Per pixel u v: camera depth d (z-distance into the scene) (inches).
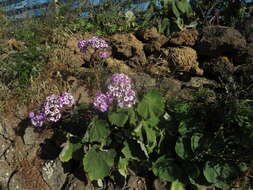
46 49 44.9
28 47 45.6
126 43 42.9
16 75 42.8
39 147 36.8
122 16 52.9
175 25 45.8
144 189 31.5
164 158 30.7
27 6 59.2
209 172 29.1
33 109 39.4
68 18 55.1
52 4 56.2
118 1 55.9
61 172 34.4
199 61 40.6
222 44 38.4
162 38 42.1
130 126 30.5
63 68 42.8
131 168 32.1
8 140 38.9
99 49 42.8
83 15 56.2
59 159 34.8
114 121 29.7
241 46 38.1
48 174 34.9
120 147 31.8
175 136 31.4
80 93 38.8
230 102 30.0
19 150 37.6
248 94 32.2
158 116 30.1
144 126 30.0
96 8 55.6
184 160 30.3
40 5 58.9
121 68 40.1
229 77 34.2
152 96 30.6
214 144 29.4
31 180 35.4
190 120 30.9
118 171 32.1
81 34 49.4
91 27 51.4
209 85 36.4
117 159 31.7
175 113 32.3
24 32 50.3
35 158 36.4
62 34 48.7
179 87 36.4
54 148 36.2
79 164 34.2
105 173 30.8
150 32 43.9
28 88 41.4
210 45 38.9
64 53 44.1
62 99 33.5
